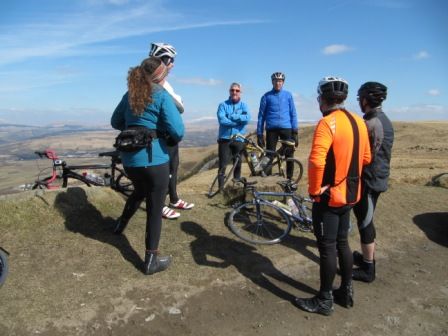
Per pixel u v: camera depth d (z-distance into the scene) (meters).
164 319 3.50
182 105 4.78
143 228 5.09
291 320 3.60
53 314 3.40
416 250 5.37
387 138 4.02
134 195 4.59
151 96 3.78
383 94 3.92
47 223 4.77
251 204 5.49
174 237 5.02
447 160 14.27
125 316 3.48
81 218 5.01
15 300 3.51
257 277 4.33
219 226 5.52
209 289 4.01
